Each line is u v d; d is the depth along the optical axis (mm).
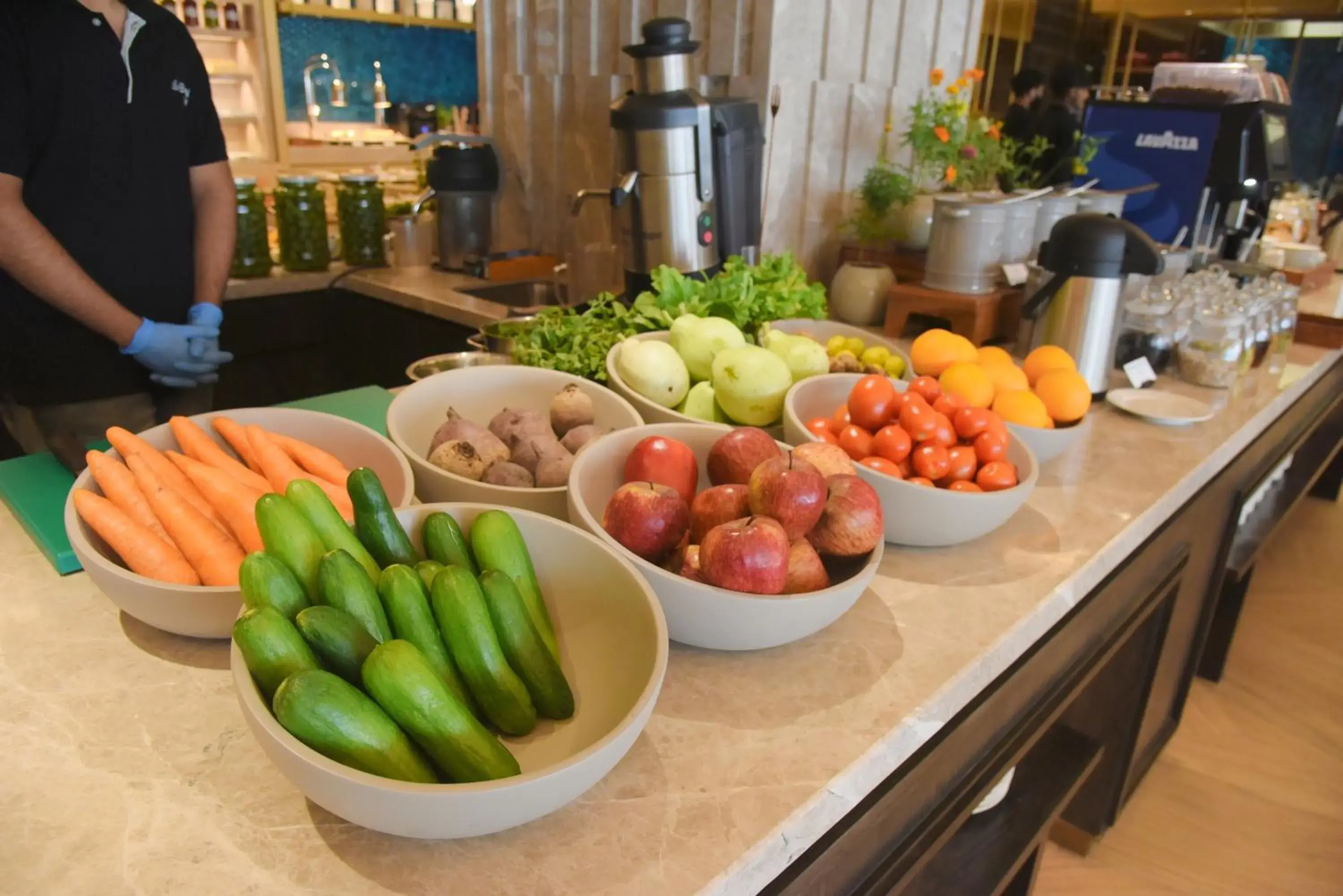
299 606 661
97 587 902
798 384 1208
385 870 604
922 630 915
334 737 567
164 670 790
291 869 601
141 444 962
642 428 1036
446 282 2709
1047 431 1255
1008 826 1315
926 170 2449
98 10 1721
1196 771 2051
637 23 2357
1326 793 2002
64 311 1737
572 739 724
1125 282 1637
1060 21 3889
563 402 1152
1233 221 2289
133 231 1813
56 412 1873
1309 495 3551
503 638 708
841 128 2301
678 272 1588
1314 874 1787
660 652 693
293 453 1016
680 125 1845
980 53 3514
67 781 661
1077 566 1062
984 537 1123
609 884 603
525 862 617
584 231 2705
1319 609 2760
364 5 4258
